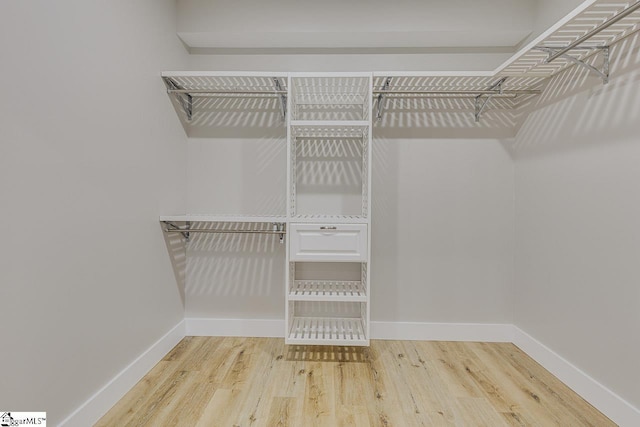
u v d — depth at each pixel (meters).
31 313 1.18
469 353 2.24
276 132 2.47
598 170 1.63
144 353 1.91
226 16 2.28
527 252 2.25
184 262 2.45
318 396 1.71
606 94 1.60
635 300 1.43
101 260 1.54
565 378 1.83
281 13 2.28
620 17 1.27
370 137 2.05
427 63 2.44
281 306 2.49
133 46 1.79
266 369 1.99
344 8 2.27
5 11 1.08
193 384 1.81
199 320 2.48
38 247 1.21
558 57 1.64
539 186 2.12
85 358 1.44
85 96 1.43
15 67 1.11
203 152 2.47
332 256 2.07
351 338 2.11
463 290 2.46
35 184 1.19
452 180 2.45
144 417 1.54
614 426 1.49
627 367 1.46
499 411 1.60
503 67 1.89
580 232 1.75
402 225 2.46
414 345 2.36
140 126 1.86
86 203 1.44
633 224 1.44
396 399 1.69
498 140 2.44
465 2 2.24
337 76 2.04
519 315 2.35
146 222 1.93
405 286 2.47
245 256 2.49
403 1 2.25
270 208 2.48
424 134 2.45
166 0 2.15
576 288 1.78
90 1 1.46
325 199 2.47
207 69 2.46
